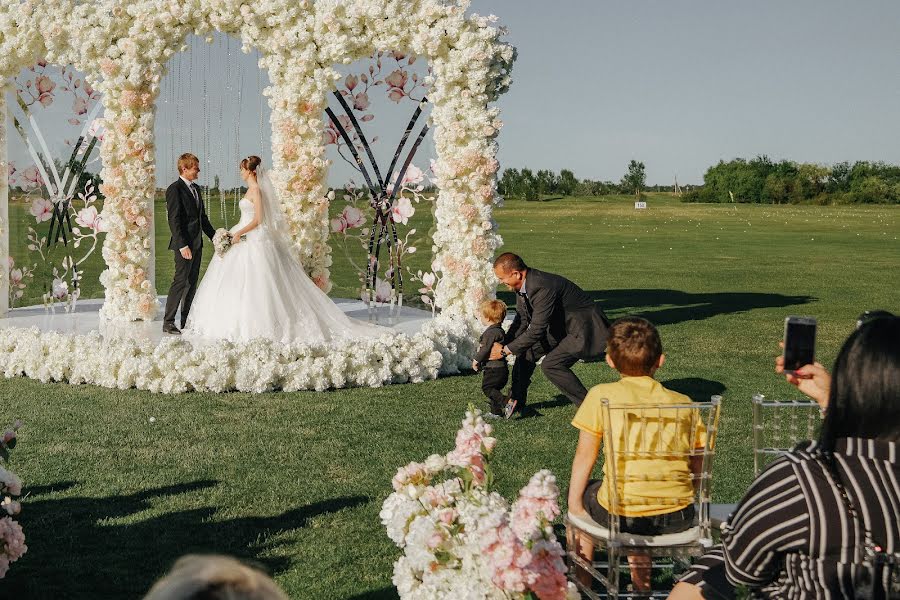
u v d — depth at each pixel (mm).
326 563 4633
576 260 24516
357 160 10523
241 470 6168
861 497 2172
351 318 10719
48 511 5316
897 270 21797
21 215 11258
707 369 10000
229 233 9547
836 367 2281
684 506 3750
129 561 4602
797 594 2240
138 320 11195
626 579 4559
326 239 10570
